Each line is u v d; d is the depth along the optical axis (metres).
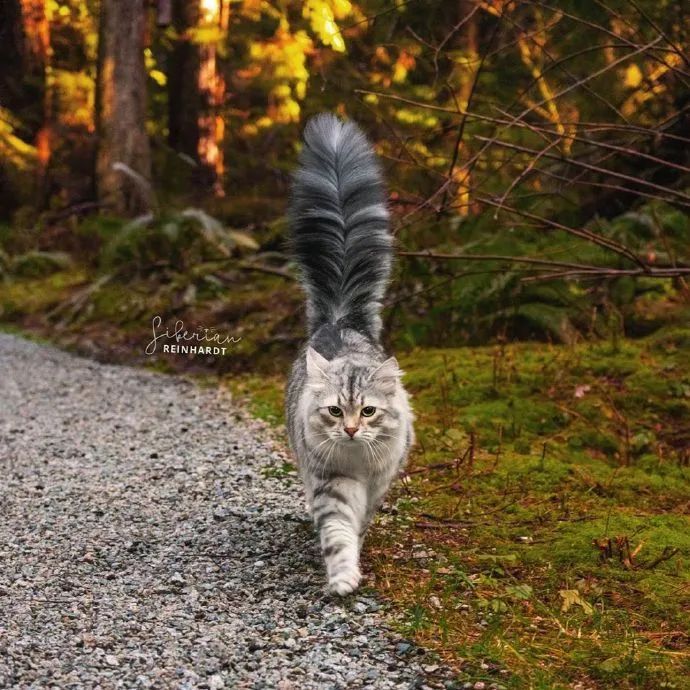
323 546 5.85
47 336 14.88
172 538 6.58
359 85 16.16
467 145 12.27
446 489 7.52
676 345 10.60
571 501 7.27
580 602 5.39
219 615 5.39
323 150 7.55
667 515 6.96
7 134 19.23
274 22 19.16
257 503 7.27
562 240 11.59
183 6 20.11
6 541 6.47
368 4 11.98
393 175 12.02
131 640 5.04
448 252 11.80
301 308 12.80
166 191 20.36
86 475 8.03
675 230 11.93
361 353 6.59
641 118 12.61
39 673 4.64
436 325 11.84
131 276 15.66
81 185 21.56
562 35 10.68
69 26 21.66
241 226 18.58
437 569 6.02
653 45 8.49
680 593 5.66
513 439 8.68
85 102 21.50
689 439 8.77
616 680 4.70
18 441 9.15
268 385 11.28
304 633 5.17
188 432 9.37
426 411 9.34
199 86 20.84
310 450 6.10
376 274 7.36
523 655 4.92
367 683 4.64
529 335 11.55
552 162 12.46
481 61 8.50
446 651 4.96
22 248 19.58
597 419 9.02
